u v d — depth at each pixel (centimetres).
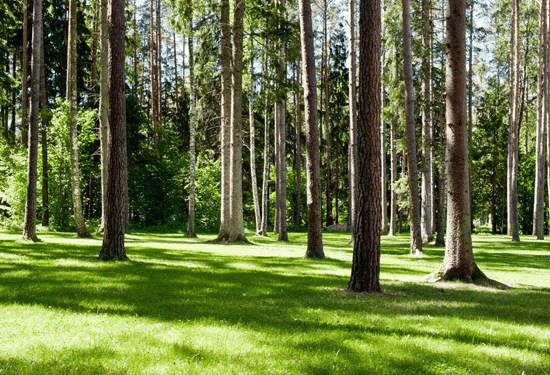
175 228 3828
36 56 2019
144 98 5019
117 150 1438
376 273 1014
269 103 2486
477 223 8006
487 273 1573
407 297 953
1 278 1020
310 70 1748
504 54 4300
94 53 3356
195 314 722
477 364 513
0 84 3216
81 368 469
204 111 3256
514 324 721
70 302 786
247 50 2552
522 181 5419
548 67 3606
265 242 2791
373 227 1012
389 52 2678
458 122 1198
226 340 575
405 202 3291
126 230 3192
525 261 2039
